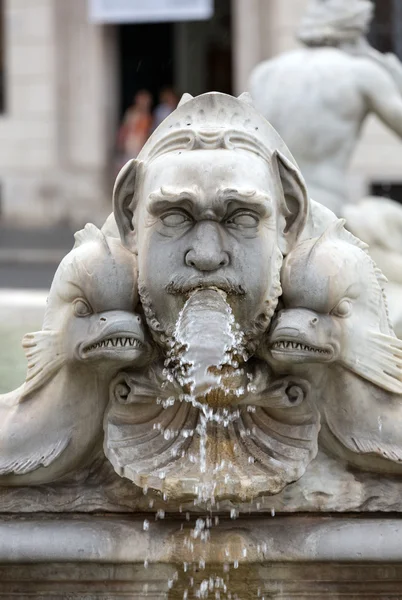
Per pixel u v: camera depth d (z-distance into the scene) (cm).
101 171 2341
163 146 219
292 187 219
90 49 2353
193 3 2061
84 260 216
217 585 224
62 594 226
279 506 224
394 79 648
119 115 2461
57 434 224
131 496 225
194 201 204
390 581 227
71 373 222
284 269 217
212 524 223
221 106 223
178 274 206
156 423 222
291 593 226
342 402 222
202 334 200
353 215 584
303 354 212
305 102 630
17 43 2342
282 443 219
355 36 647
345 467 227
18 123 2336
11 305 659
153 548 220
